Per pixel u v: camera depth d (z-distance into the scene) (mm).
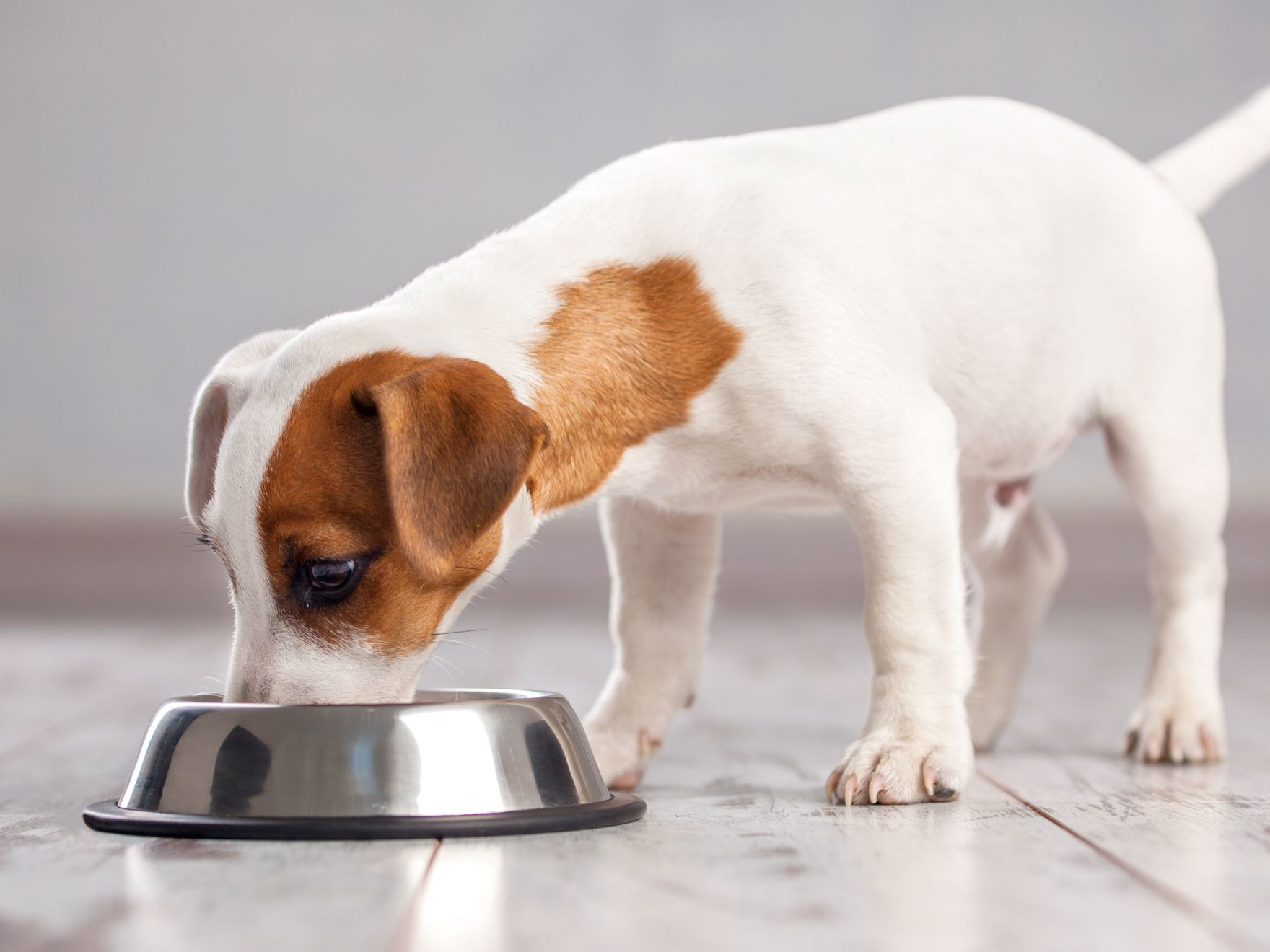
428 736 695
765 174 795
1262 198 2295
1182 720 875
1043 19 2361
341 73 2367
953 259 811
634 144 2408
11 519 2369
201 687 1222
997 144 844
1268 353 2312
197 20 2340
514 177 2398
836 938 583
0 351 2334
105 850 675
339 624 708
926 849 674
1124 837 692
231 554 710
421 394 681
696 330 766
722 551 850
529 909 606
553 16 2387
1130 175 880
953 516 770
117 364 2350
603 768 812
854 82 2398
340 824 681
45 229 2326
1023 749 918
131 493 2373
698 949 575
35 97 2320
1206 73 2342
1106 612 2135
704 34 2400
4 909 612
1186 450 883
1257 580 2340
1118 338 869
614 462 768
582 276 766
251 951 576
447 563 673
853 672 1346
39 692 1193
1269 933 587
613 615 839
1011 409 843
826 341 764
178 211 2348
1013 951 574
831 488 775
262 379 720
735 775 838
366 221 2381
